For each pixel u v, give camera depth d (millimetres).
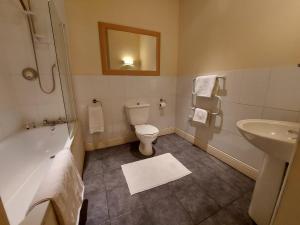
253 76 1506
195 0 2100
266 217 1057
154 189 1499
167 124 2881
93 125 2113
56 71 1866
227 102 1814
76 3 1841
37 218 627
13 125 1663
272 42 1326
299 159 465
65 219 801
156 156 2119
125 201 1356
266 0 1329
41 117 1904
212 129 2082
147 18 2240
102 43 2035
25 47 1688
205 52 2045
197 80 2111
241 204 1322
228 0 1658
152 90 2559
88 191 1475
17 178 1394
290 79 1243
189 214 1229
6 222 423
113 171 1788
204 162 1967
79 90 2074
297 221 494
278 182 972
